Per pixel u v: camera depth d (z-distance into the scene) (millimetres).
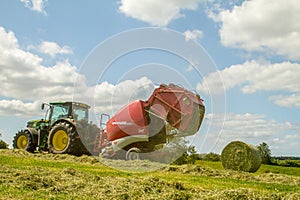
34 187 6750
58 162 12773
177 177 10125
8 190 6316
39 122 19266
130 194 6434
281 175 12734
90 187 6969
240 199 6320
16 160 12414
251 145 15445
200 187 7672
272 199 6453
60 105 18578
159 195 6406
